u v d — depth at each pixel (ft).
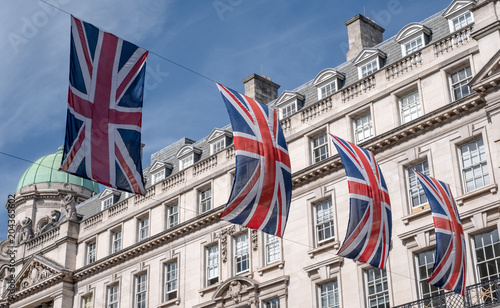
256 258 137.80
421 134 119.96
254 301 133.49
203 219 149.28
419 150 119.55
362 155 94.63
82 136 71.46
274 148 86.63
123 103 75.10
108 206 183.83
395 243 117.29
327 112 135.23
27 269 187.83
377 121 126.62
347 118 131.23
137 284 161.58
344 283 121.80
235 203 80.74
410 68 125.18
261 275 135.64
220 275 142.92
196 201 154.61
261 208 82.53
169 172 169.89
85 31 73.67
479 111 113.80
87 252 178.40
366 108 129.39
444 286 92.43
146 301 156.04
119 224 170.71
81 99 72.23
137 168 74.54
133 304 159.63
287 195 85.46
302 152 136.67
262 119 87.71
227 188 148.87
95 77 73.67
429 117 118.11
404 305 107.76
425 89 121.80
